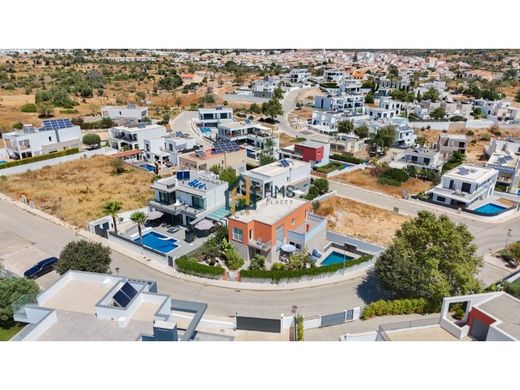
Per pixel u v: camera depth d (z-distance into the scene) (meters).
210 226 55.91
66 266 42.00
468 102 154.50
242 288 45.81
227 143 83.12
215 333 37.75
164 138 94.50
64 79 185.62
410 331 31.33
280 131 127.25
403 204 73.56
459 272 39.16
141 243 53.44
